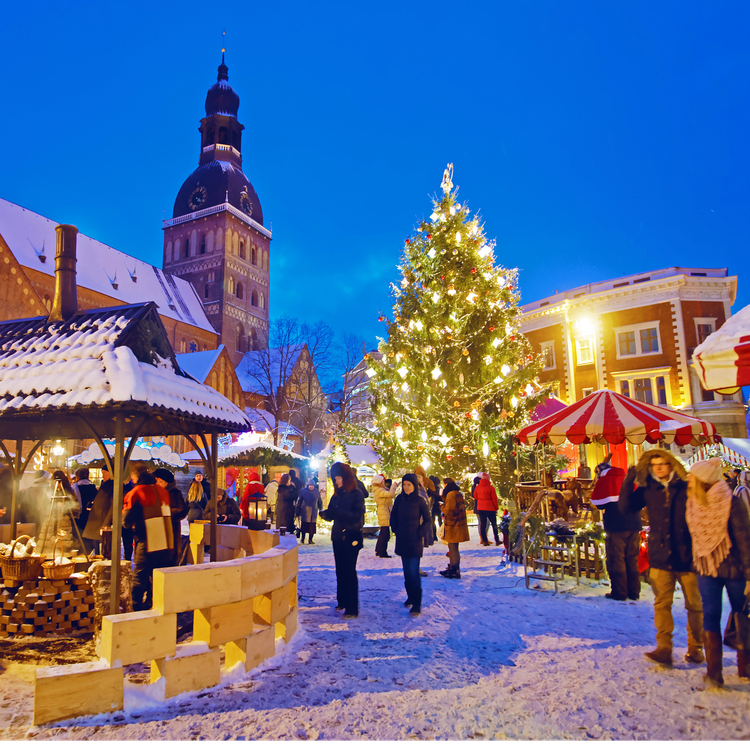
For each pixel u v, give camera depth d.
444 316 18.06
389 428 17.58
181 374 6.74
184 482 21.95
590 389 32.19
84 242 64.38
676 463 4.61
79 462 18.44
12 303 35.03
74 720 3.50
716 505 4.12
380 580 8.66
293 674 4.38
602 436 9.16
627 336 31.34
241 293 80.75
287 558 5.34
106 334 5.70
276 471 24.98
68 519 6.56
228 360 55.34
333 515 6.47
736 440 18.11
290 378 57.53
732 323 4.78
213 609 4.24
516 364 18.48
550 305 34.94
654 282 30.42
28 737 3.27
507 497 16.64
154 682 3.96
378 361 18.42
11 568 5.63
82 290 58.53
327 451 21.44
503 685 4.14
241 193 83.50
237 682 4.20
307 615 6.44
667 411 9.12
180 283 76.25
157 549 5.81
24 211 56.78
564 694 3.95
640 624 5.89
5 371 5.61
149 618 3.88
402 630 5.71
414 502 6.62
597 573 8.34
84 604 5.85
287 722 3.51
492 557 10.90
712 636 4.09
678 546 4.46
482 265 18.55
